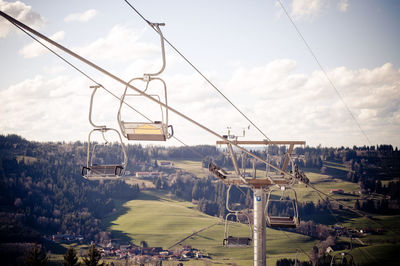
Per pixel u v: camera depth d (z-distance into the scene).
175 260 161.12
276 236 184.62
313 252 150.12
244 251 175.62
